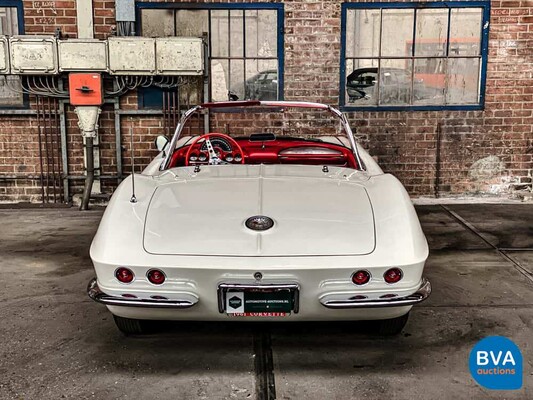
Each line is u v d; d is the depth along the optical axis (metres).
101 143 6.16
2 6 5.94
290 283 2.38
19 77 5.86
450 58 6.14
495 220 5.42
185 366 2.65
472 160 6.27
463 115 6.19
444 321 3.12
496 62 6.11
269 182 2.90
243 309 2.42
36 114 6.02
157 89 6.08
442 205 6.12
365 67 6.18
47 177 6.15
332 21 6.05
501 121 6.20
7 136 6.09
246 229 2.50
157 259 2.39
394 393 2.41
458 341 2.88
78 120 6.05
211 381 2.52
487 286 3.66
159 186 2.86
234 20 6.07
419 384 2.48
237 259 2.38
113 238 2.48
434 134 6.23
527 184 6.28
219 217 2.58
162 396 2.40
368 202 2.70
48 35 5.72
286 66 6.12
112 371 2.61
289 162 3.56
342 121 3.49
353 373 2.58
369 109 6.20
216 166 3.17
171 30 6.07
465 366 2.64
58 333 3.00
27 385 2.48
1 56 5.58
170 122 6.12
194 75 5.78
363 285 2.40
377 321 2.87
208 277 2.38
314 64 6.13
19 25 5.95
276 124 6.21
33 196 6.21
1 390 2.44
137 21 6.04
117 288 2.43
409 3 6.03
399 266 2.39
